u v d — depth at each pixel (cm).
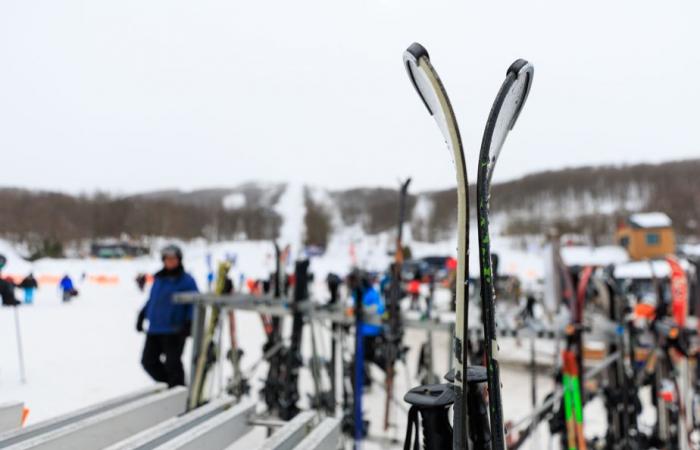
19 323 815
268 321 434
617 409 329
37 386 423
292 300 378
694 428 334
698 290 378
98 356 583
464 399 93
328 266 3161
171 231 6588
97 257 4597
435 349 835
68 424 150
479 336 309
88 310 1091
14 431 136
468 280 93
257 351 706
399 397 503
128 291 1864
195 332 388
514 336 334
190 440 131
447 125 90
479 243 91
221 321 397
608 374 341
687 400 329
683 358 330
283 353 397
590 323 349
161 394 183
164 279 402
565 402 318
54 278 2112
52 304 1223
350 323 380
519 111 97
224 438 153
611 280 348
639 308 358
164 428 145
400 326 349
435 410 102
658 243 3033
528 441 383
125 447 126
